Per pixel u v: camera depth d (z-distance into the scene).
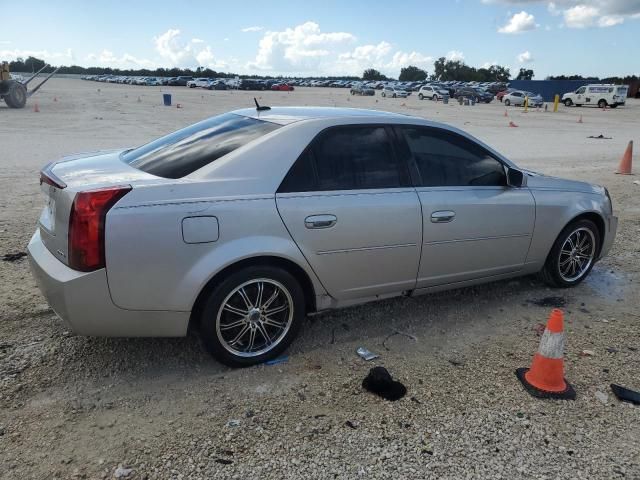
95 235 2.94
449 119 33.16
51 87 68.06
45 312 4.12
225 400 3.15
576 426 3.05
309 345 3.84
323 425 2.96
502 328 4.25
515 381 3.48
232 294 3.34
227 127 3.87
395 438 2.88
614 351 3.93
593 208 4.97
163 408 3.06
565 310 4.65
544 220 4.65
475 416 3.09
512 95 55.53
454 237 4.12
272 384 3.34
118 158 3.92
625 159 12.40
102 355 3.56
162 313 3.15
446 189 4.09
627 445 2.91
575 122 33.00
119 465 2.60
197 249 3.14
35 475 2.52
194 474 2.57
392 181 3.87
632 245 6.66
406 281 4.02
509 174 4.39
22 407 2.99
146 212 3.02
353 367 3.58
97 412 2.99
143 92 62.81
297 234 3.43
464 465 2.70
